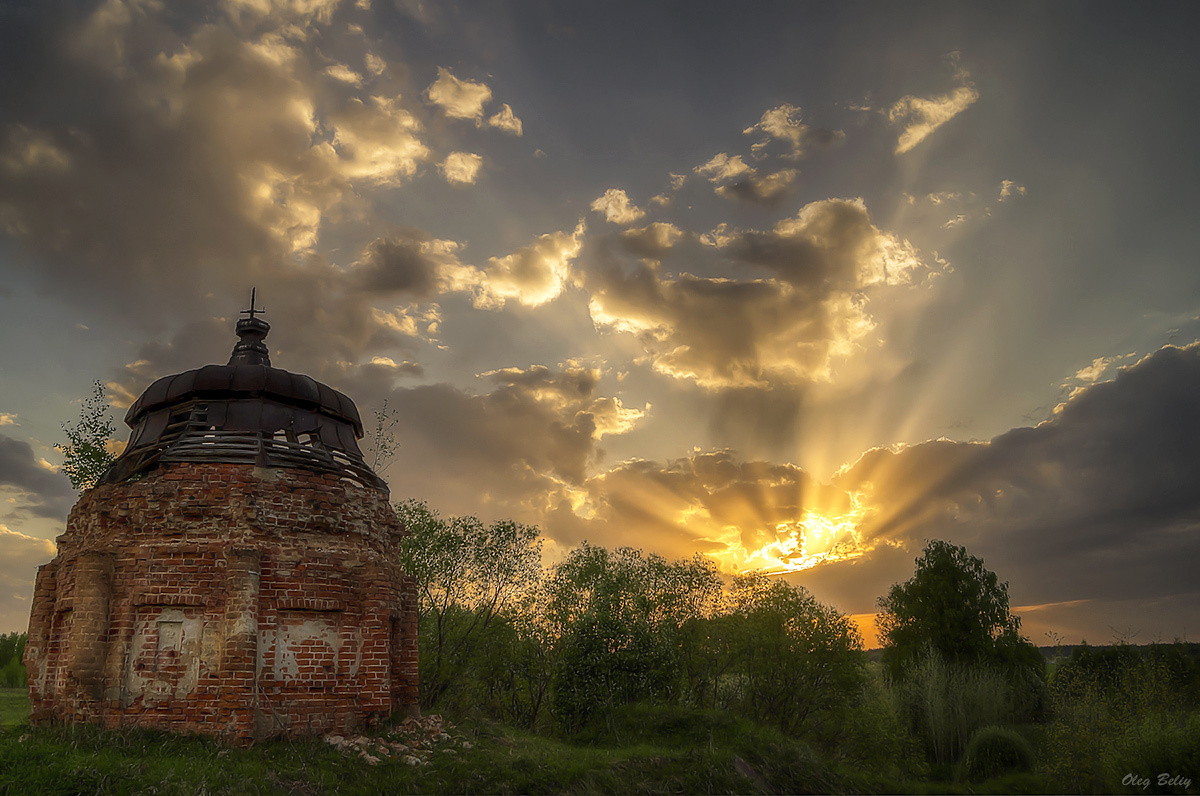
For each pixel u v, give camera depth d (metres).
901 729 31.89
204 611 14.93
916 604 42.09
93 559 14.93
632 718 23.67
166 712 14.23
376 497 18.50
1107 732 28.36
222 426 17.31
